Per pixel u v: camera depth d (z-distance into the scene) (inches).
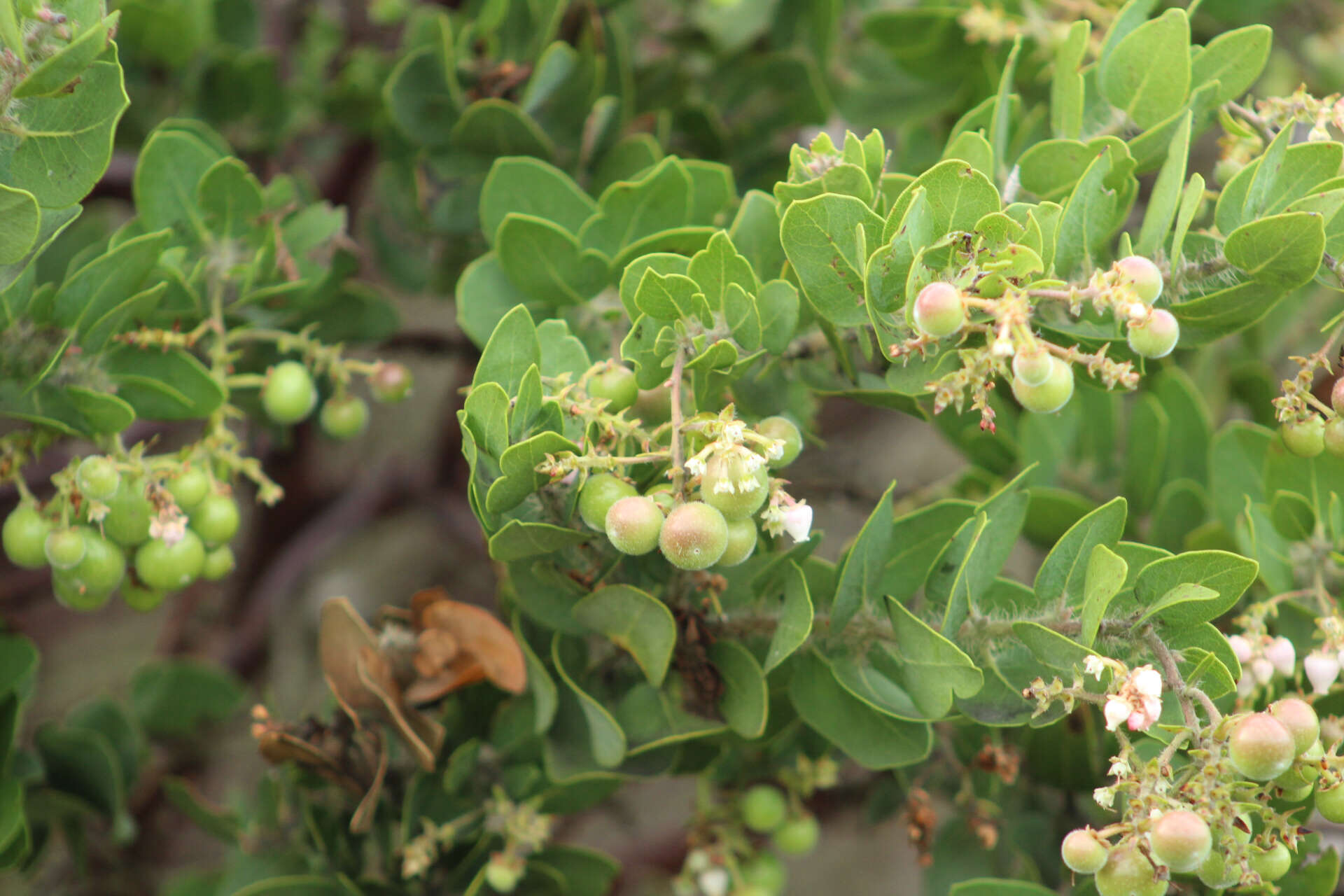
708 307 19.9
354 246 23.2
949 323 18.8
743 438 19.0
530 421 19.7
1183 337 20.1
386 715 22.0
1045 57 24.0
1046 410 18.8
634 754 21.3
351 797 22.7
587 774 21.9
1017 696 20.3
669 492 19.5
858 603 20.7
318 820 23.0
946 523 21.6
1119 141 20.6
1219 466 23.1
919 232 19.2
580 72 24.9
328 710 23.0
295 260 23.0
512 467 19.4
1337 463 22.0
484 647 21.7
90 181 20.0
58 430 21.3
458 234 25.3
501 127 24.4
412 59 24.6
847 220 19.3
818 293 19.7
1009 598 21.1
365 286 24.1
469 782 22.9
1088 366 18.9
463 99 25.0
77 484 20.8
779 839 23.8
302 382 22.5
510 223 21.3
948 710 20.0
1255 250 19.5
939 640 19.8
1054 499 23.8
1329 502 22.1
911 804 22.8
